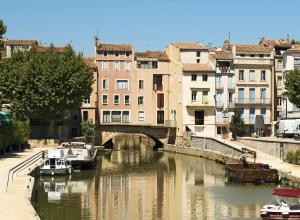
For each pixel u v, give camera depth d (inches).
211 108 4439.0
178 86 4500.5
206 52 4571.9
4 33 3211.1
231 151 3469.5
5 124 3174.2
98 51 4589.1
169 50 4761.3
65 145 3149.6
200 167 3233.3
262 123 4025.6
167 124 4589.1
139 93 4638.3
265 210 1715.1
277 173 2466.8
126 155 4079.7
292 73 3720.5
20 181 2138.3
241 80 4495.6
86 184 2488.9
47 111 3752.5
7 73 3710.6
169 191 2309.3
